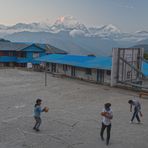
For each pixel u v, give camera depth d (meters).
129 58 38.75
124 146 14.08
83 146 13.94
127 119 19.66
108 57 46.38
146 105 25.41
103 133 15.98
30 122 18.23
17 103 25.00
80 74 43.97
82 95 30.03
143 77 39.09
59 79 43.25
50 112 21.52
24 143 14.26
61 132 16.23
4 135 15.47
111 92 32.41
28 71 54.22
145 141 14.95
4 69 56.34
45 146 13.90
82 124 18.06
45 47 67.56
